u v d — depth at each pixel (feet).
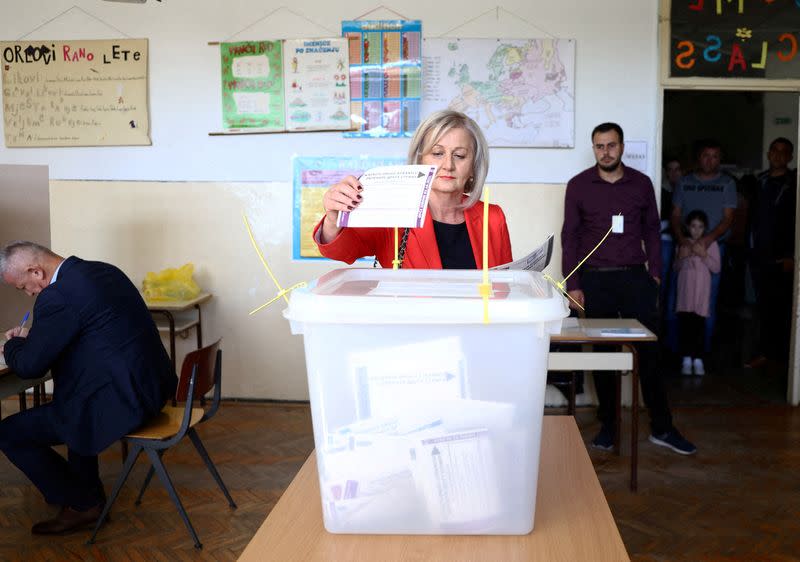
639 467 13.21
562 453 5.06
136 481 12.60
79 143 17.10
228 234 17.06
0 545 10.40
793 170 19.99
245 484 12.44
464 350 3.59
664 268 20.76
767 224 20.22
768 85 15.88
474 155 6.68
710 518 11.16
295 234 16.88
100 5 16.75
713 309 20.04
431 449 3.70
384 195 4.09
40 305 9.98
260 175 16.87
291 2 16.38
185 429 10.07
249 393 17.35
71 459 10.78
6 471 13.14
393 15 16.20
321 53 16.38
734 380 18.93
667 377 19.24
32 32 16.94
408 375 3.63
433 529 3.81
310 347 3.67
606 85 16.08
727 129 27.43
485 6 16.05
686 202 19.86
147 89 16.85
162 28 16.71
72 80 16.96
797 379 16.74
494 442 3.69
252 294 17.12
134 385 10.25
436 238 6.72
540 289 4.01
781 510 11.41
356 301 3.59
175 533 10.66
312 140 16.66
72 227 17.33
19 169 17.24
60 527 10.68
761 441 14.48
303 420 15.94
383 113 16.39
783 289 20.13
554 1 15.96
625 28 15.93
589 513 4.12
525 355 3.59
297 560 3.62
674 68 15.85
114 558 9.98
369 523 3.82
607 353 12.05
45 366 9.98
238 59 16.58
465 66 16.15
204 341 17.30
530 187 16.31
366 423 3.70
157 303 15.87
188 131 16.92
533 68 16.06
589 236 14.79
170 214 17.12
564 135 16.19
